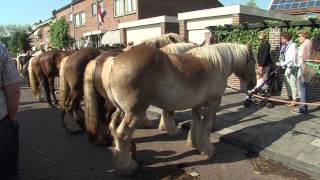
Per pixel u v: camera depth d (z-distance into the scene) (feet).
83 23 112.16
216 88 19.20
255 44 37.99
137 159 19.92
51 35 107.76
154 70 16.39
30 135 25.57
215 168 18.78
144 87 16.30
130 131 16.99
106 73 17.12
